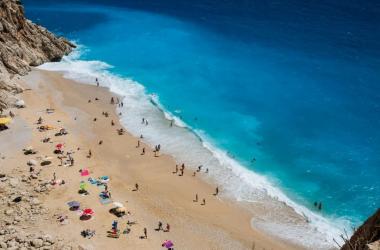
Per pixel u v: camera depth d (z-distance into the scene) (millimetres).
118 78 99625
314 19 140125
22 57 98625
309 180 67938
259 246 52656
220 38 124688
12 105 80625
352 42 120812
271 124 83125
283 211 60188
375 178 68438
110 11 148500
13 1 101562
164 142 75188
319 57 111812
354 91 94875
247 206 60781
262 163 71812
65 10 148750
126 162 68375
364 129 81562
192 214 57656
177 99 91188
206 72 103812
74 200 56844
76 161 66375
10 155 65562
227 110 87688
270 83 98812
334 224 58312
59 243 47219
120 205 55875
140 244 50688
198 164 69875
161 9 151000
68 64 105438
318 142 77938
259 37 125375
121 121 80875
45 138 71438
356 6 152875
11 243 45594
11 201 54500
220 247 51844
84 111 83062
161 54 113438
